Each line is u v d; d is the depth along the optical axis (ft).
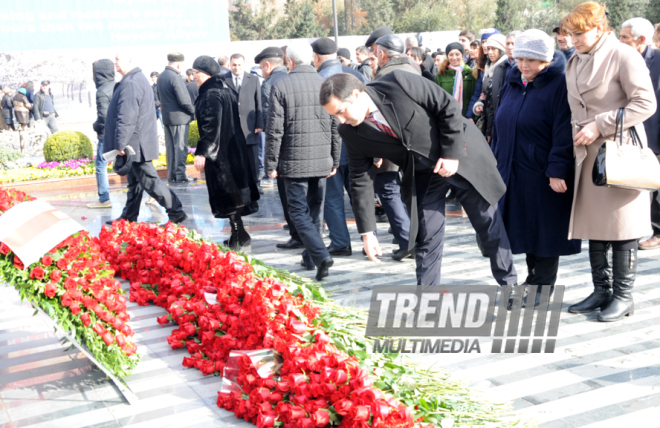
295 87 17.58
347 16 197.88
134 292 16.05
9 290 17.58
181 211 25.66
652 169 12.63
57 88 72.18
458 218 25.61
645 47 18.75
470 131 13.38
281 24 205.26
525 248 14.53
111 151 24.06
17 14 55.52
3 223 10.78
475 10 189.57
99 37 58.75
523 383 10.96
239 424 9.71
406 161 12.52
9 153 48.42
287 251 21.80
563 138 13.78
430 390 9.26
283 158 17.79
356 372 8.26
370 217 12.88
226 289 11.90
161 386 11.17
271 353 9.76
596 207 13.57
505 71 19.67
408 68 18.45
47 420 10.09
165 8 60.80
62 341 12.51
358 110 11.49
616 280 13.99
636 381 10.87
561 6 163.32
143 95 24.22
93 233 25.46
